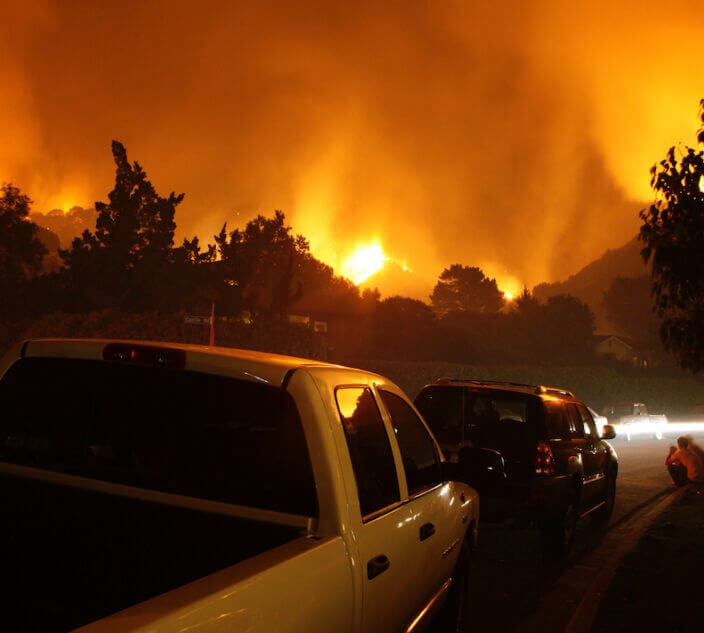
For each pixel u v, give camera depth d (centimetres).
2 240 3706
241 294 3092
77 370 331
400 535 336
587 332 6888
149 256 3000
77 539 279
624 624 590
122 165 3042
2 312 2786
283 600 226
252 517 281
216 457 300
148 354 311
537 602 682
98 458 318
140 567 266
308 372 306
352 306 4903
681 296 722
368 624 296
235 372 302
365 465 326
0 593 259
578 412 974
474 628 609
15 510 290
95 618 250
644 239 754
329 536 273
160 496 295
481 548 891
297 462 286
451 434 833
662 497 1395
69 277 2962
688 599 655
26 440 333
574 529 890
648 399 5100
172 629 183
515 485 786
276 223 4362
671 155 730
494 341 6488
